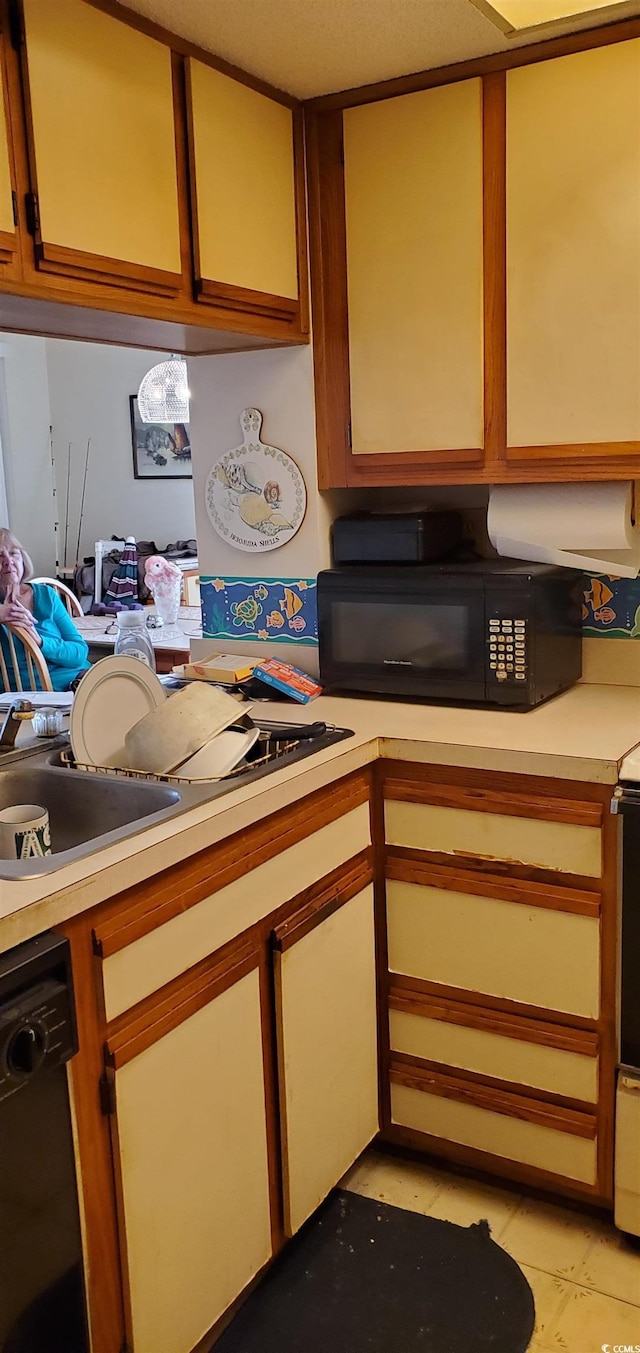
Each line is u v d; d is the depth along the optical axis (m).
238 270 1.89
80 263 1.54
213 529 2.39
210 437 2.35
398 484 2.12
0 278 1.42
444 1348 1.54
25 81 1.42
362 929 1.82
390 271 2.03
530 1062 1.77
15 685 3.28
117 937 1.24
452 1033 1.84
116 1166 1.27
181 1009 1.35
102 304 1.60
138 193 1.65
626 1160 1.67
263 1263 1.60
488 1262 1.71
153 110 1.67
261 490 2.29
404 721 1.92
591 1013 1.69
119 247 1.61
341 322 2.11
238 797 1.47
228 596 2.41
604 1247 1.74
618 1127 1.67
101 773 1.65
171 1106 1.35
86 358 6.63
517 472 1.97
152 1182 1.32
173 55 1.71
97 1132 1.25
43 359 6.13
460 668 1.98
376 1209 1.85
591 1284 1.66
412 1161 1.98
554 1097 1.75
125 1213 1.28
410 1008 1.87
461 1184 1.91
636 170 1.75
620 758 1.60
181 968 1.37
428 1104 1.89
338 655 2.14
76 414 6.75
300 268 2.09
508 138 1.85
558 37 1.77
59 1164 1.19
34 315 1.70
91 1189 1.24
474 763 1.72
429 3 1.62
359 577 2.07
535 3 1.63
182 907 1.36
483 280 1.93
